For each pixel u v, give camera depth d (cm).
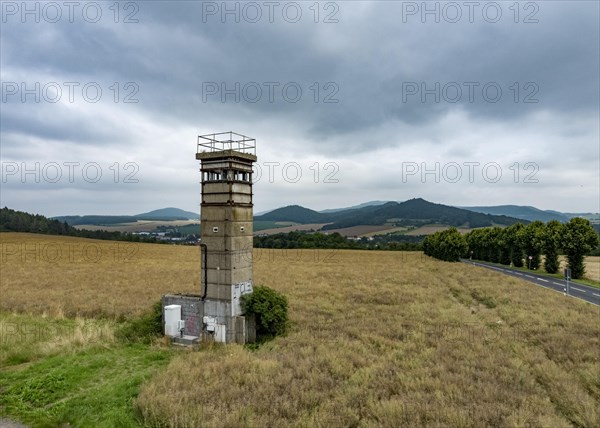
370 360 1450
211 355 1536
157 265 5659
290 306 2666
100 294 2998
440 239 8738
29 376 1323
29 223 13362
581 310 2519
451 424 918
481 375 1269
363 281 4222
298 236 13862
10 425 986
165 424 947
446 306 2756
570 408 1028
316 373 1290
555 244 5459
